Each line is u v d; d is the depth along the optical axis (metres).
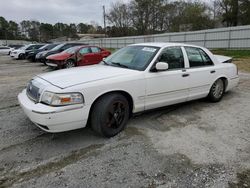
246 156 3.19
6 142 3.56
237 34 23.22
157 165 2.97
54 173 2.81
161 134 3.86
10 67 14.64
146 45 4.66
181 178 2.72
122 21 64.88
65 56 11.69
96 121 3.54
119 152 3.29
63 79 3.52
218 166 2.96
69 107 3.22
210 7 52.25
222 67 5.52
